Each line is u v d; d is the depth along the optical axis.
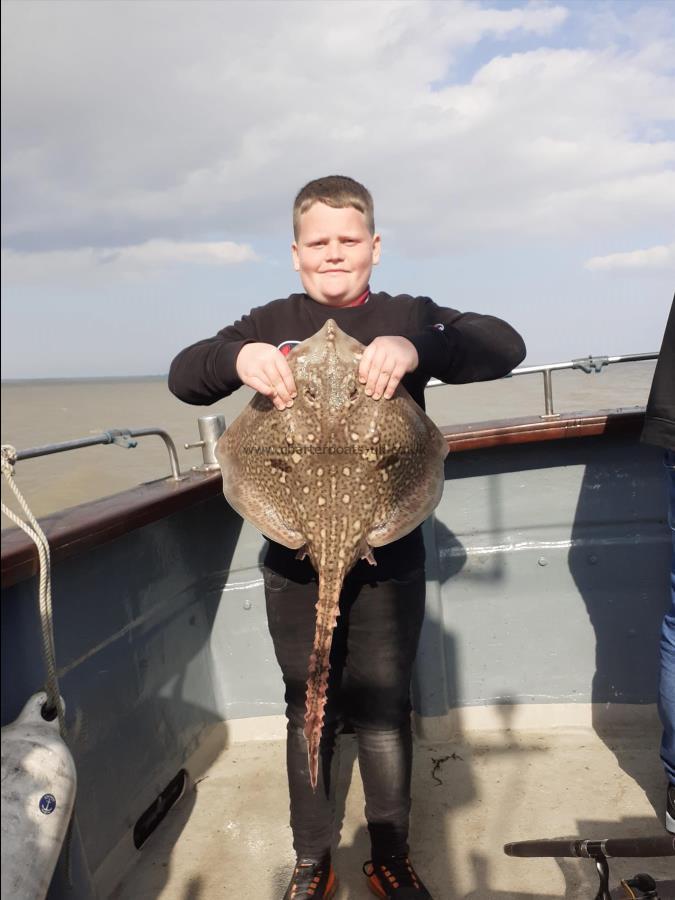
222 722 3.16
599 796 2.67
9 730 1.48
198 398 2.01
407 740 2.18
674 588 2.41
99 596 2.32
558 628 3.11
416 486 1.78
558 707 3.13
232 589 3.10
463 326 2.00
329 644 1.61
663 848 1.61
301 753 2.13
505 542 3.10
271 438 1.71
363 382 1.69
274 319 2.09
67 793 1.43
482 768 2.89
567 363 2.97
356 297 2.06
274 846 2.51
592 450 3.02
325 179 2.01
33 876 1.31
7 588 1.66
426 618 3.03
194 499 2.53
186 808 2.74
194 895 2.30
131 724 2.48
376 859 2.19
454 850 2.43
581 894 2.20
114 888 2.32
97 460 16.98
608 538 3.05
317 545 1.66
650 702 3.06
